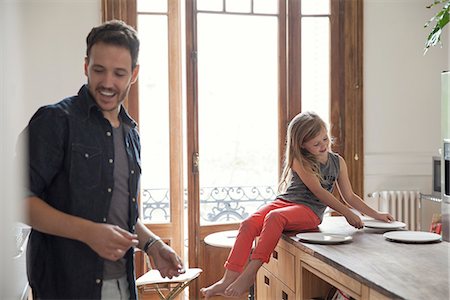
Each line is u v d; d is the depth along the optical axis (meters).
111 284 1.69
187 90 4.21
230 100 4.46
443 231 3.17
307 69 4.57
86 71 1.71
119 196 1.72
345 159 4.65
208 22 4.38
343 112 4.64
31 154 1.53
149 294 4.23
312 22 4.56
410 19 4.74
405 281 1.78
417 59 4.77
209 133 4.44
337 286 2.13
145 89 4.32
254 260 2.73
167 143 4.36
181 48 4.43
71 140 1.60
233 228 4.44
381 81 4.71
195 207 4.30
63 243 1.61
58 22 4.11
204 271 4.32
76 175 1.60
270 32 4.51
